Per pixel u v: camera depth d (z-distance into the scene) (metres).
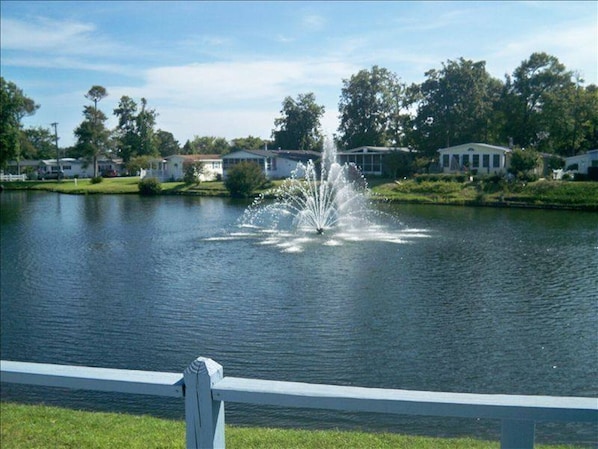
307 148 88.56
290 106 88.94
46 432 5.78
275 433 6.02
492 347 10.87
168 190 58.38
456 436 6.93
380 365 10.05
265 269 18.78
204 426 2.30
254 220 33.28
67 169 92.25
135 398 8.62
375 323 12.50
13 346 11.34
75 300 14.96
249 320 12.88
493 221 32.00
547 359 10.21
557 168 52.03
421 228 28.86
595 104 56.66
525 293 15.03
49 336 11.98
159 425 6.24
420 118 64.06
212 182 63.31
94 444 5.29
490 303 14.06
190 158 68.81
